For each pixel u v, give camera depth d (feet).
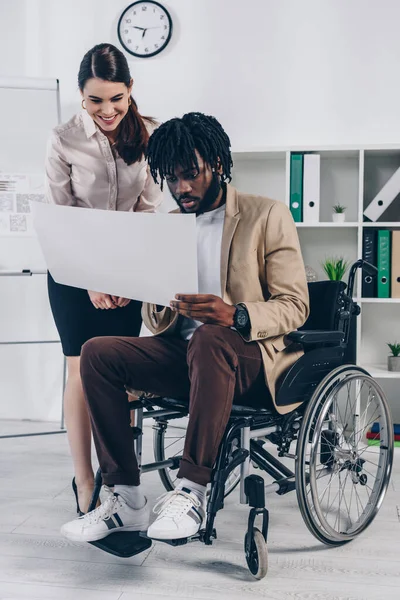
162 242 4.32
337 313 5.50
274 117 9.95
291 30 9.83
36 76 10.43
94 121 6.02
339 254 9.85
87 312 6.12
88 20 10.31
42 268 10.34
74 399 5.96
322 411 4.99
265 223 5.02
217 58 10.05
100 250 4.66
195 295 4.52
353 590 4.64
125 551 4.77
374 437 8.87
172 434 9.39
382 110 9.70
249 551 4.77
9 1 10.40
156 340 5.26
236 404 5.07
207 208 5.19
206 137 4.87
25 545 5.43
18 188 9.81
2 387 10.61
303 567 5.01
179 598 4.49
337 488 7.00
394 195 9.01
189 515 4.49
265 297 5.17
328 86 9.80
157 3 10.10
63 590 4.60
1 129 9.81
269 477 7.45
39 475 7.52
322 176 9.87
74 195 6.42
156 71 10.22
